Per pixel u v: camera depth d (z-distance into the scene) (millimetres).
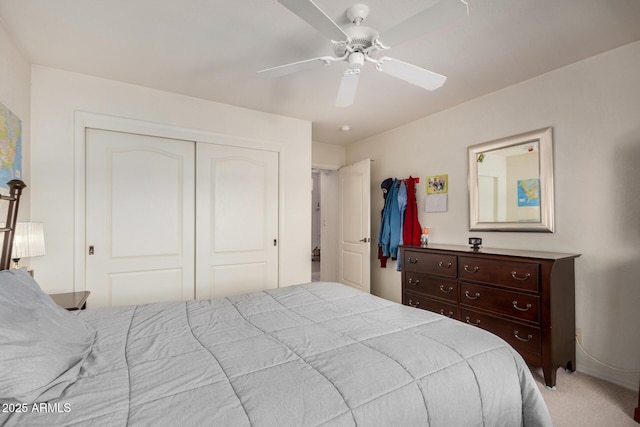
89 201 2469
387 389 917
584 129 2186
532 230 2455
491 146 2742
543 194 2387
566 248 2275
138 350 1125
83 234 2410
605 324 2084
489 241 2791
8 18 1707
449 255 2602
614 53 2049
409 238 3461
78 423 720
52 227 2293
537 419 1138
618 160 2037
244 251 3150
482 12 1659
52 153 2297
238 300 1805
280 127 3342
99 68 2312
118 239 2572
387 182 3766
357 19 1649
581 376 2135
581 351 2189
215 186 3002
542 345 1987
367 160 3955
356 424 809
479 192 2857
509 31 1837
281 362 1037
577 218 2221
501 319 2223
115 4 1598
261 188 3248
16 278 1170
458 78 2467
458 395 1001
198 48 2035
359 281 4102
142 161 2674
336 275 4770
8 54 1851
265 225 3270
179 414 760
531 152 2469
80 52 2082
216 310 1614
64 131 2340
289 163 3400
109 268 2537
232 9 1642
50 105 2295
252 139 3164
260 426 744
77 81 2389
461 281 2506
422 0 1563
